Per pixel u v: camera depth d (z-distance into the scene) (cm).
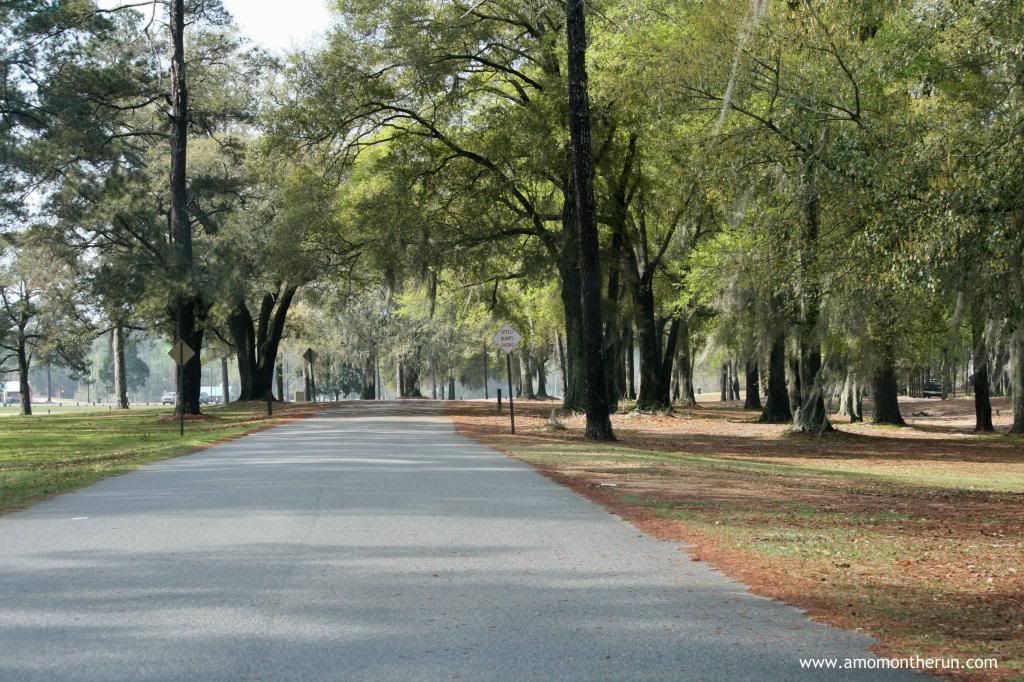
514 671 580
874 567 920
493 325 6156
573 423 3888
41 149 4156
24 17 4088
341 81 3644
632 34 2948
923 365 4306
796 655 615
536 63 3803
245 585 823
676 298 4981
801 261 1970
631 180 3984
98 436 3444
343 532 1105
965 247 1297
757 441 3278
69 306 5788
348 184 4184
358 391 10938
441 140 3838
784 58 2127
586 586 820
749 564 925
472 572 878
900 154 1588
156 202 5062
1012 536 1126
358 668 587
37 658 611
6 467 2198
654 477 1805
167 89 4634
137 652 623
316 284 5400
